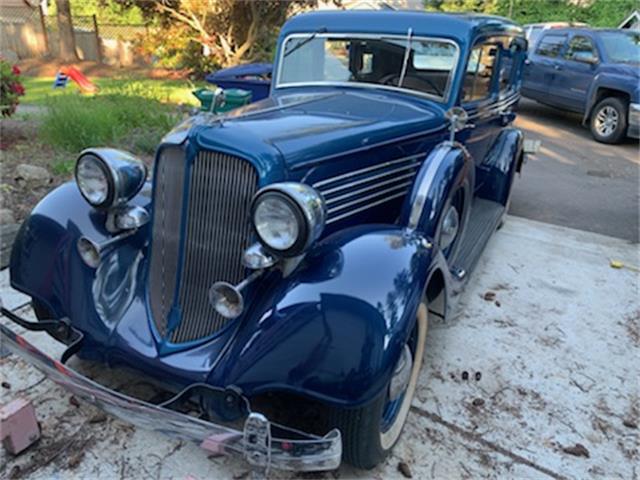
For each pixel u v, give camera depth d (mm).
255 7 12891
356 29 3482
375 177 2727
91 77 13641
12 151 5898
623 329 3400
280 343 1836
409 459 2270
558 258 4465
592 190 6648
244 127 2164
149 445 2271
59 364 2039
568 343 3207
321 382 1788
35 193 4777
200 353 2035
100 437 2297
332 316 1821
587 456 2346
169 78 13852
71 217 2445
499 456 2316
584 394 2756
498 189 4629
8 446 2152
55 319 2361
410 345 2355
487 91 4035
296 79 3717
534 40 11547
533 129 10164
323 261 1999
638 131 8750
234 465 2193
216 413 1938
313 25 3627
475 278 4020
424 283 2039
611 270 4270
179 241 2133
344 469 2215
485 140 4336
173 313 2152
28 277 2430
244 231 2016
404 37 3379
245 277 2045
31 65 15109
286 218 1808
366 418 1935
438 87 3363
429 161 2684
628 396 2758
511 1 18141
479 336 3227
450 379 2811
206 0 12320
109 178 2279
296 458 1725
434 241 2350
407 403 2385
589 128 10234
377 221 2855
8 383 2580
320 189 2324
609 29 10039
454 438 2402
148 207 2496
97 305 2262
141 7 13383
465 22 3373
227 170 2002
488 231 3986
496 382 2809
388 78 3473
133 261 2361
